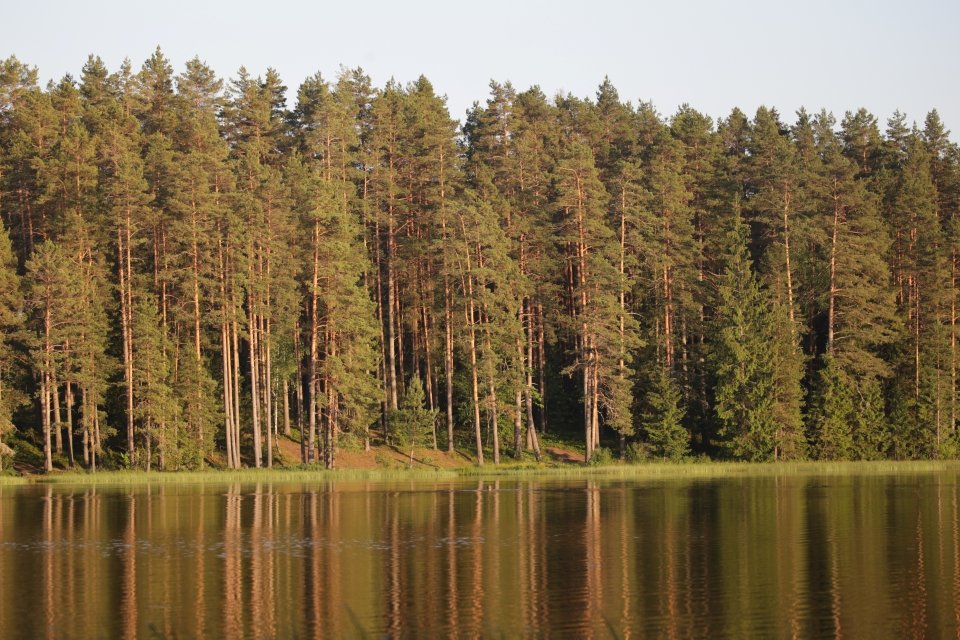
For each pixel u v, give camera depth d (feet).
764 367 280.31
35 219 298.97
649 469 267.59
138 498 189.67
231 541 130.00
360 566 111.24
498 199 315.99
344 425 281.13
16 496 195.00
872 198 317.22
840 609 89.92
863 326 300.20
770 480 230.27
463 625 85.35
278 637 82.23
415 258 318.04
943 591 96.94
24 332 244.63
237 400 273.95
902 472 256.11
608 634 82.23
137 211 263.49
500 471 270.67
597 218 292.40
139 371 252.21
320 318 269.44
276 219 271.28
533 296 317.63
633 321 286.05
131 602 93.97
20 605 92.84
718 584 100.73
